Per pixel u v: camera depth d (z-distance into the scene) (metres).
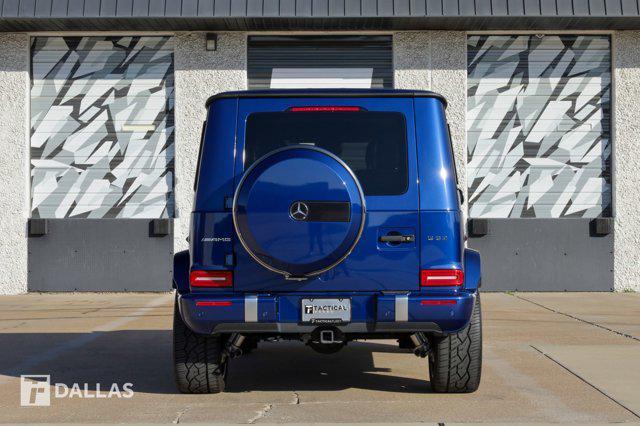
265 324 5.53
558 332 8.94
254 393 6.19
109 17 12.41
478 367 5.89
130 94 13.41
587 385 6.29
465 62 13.26
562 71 13.36
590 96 13.34
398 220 5.58
